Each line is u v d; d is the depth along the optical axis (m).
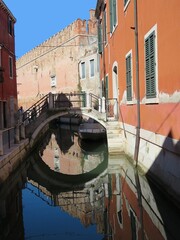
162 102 7.94
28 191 10.52
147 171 9.54
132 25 11.19
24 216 8.03
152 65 8.73
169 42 7.27
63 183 11.48
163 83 7.82
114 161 13.54
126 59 12.45
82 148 18.89
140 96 10.37
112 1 15.49
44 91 40.75
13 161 11.65
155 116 8.62
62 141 23.12
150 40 8.85
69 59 32.78
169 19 7.23
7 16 21.52
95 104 19.73
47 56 39.22
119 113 14.66
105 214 7.91
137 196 8.66
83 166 14.04
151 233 6.25
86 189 10.59
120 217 7.49
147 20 9.17
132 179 10.32
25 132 16.47
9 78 21.88
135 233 6.42
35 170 13.73
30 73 46.28
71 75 32.34
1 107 19.67
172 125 7.20
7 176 10.38
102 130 19.73
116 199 8.88
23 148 14.23
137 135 10.64
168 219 7.01
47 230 7.02
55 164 14.91
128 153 12.69
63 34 34.12
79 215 7.99
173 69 7.05
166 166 7.67
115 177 11.20
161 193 8.02
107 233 6.62
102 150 17.61
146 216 7.14
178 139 6.80
